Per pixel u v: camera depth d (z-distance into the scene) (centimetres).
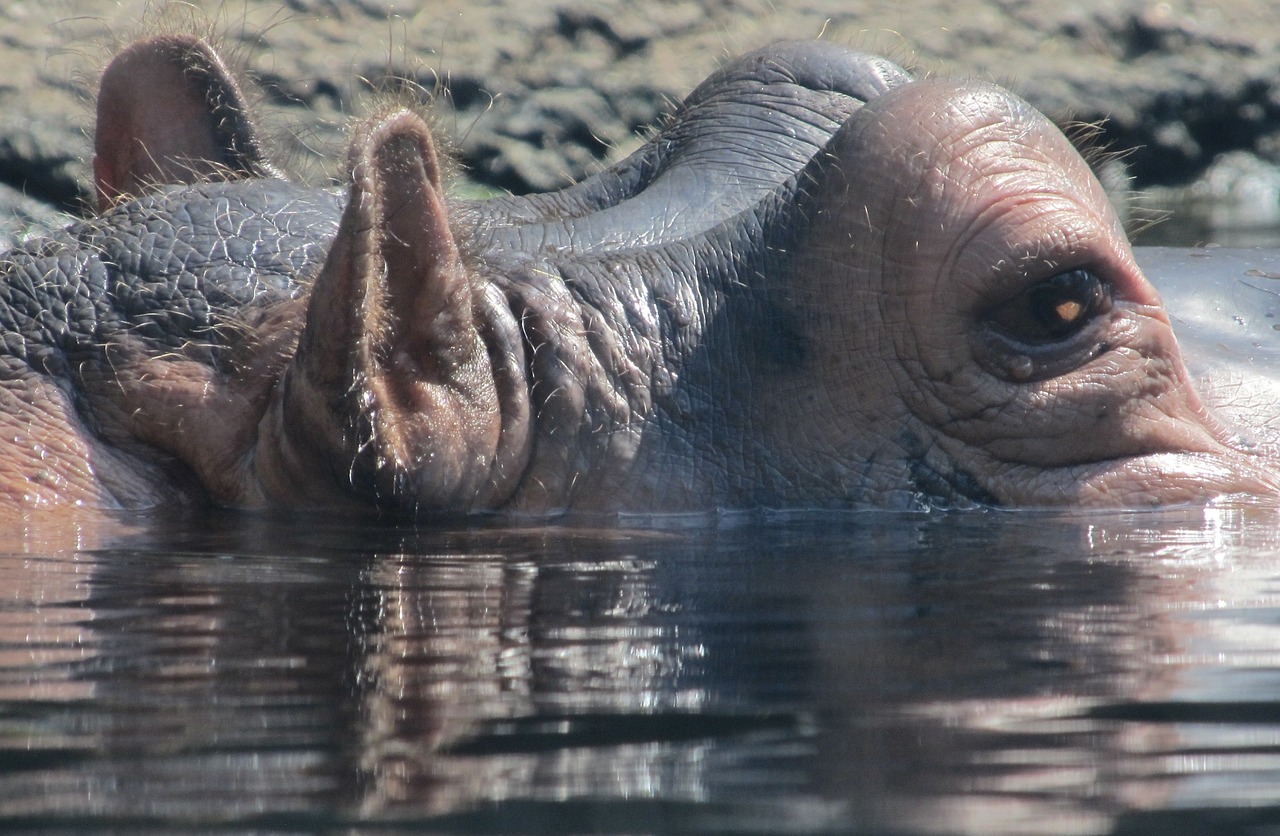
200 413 1477
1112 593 1123
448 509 1457
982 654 927
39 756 731
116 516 1445
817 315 1537
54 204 4103
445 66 4806
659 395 1544
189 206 1555
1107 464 1550
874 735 760
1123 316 1555
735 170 1811
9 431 1467
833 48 1938
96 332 1500
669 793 675
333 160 1706
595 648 948
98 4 4619
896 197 1492
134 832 629
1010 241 1470
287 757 729
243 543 1338
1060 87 5362
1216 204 4825
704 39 5184
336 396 1374
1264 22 5794
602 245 1675
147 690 848
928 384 1521
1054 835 622
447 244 1400
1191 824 636
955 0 5656
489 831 628
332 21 4834
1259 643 950
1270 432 1673
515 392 1484
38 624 1020
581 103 4853
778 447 1541
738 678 872
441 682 866
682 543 1361
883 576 1202
